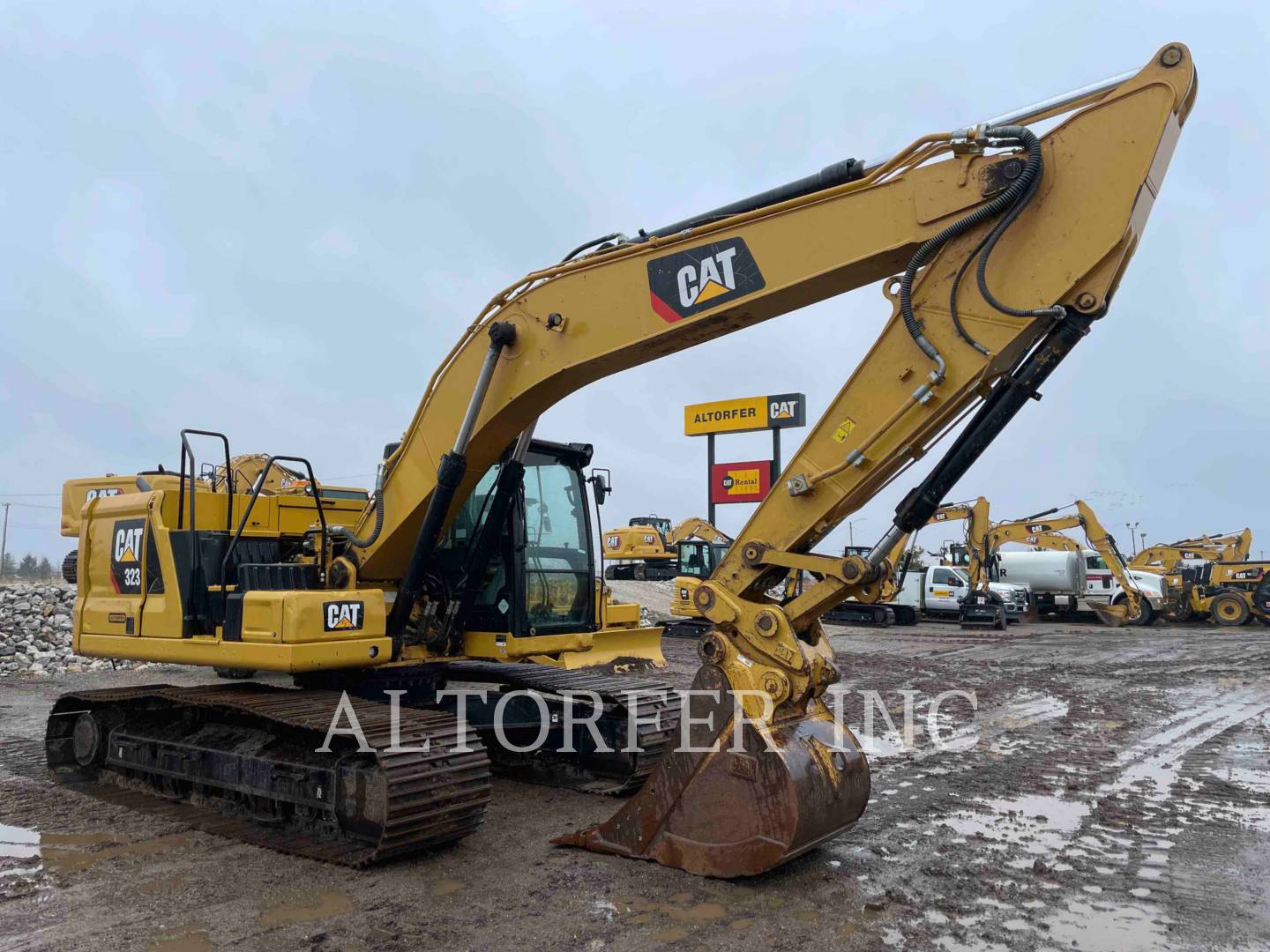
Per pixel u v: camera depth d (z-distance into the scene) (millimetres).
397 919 4086
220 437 6277
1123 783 6699
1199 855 5012
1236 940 3879
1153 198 3881
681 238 4684
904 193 4113
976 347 3957
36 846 5172
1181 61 3664
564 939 3852
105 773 6715
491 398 5371
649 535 34938
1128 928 3988
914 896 4344
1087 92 3850
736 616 4453
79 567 7086
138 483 8008
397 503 5898
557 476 7430
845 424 4277
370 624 5586
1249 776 6961
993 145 3951
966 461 4102
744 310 4547
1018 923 4035
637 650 8383
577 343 5035
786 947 3770
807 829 4270
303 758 5293
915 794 6332
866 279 4359
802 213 4363
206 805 5941
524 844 5172
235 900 4324
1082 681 13266
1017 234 3906
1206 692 12141
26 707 10297
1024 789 6496
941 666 15328
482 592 6785
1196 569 30406
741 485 31016
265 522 6711
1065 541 30547
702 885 4445
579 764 6750
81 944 3828
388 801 4613
